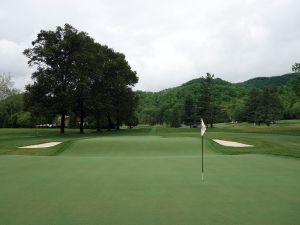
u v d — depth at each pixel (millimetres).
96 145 29344
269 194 9828
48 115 57531
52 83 56438
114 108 67688
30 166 15977
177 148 27875
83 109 62094
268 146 29516
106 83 66812
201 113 97312
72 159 18891
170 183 11516
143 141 31391
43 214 7816
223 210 8133
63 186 11016
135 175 13195
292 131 59281
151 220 7371
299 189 10523
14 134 60875
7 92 70688
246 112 115500
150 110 177375
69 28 60406
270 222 7199
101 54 66250
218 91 174000
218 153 25859
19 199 9250
